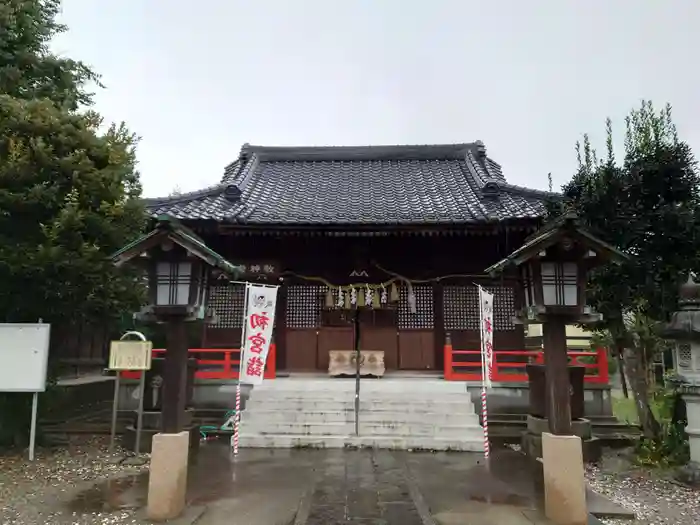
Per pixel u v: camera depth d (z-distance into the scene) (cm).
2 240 934
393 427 1134
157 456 642
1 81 1080
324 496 734
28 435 1073
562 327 670
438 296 1584
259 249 1584
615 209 1000
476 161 2014
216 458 977
